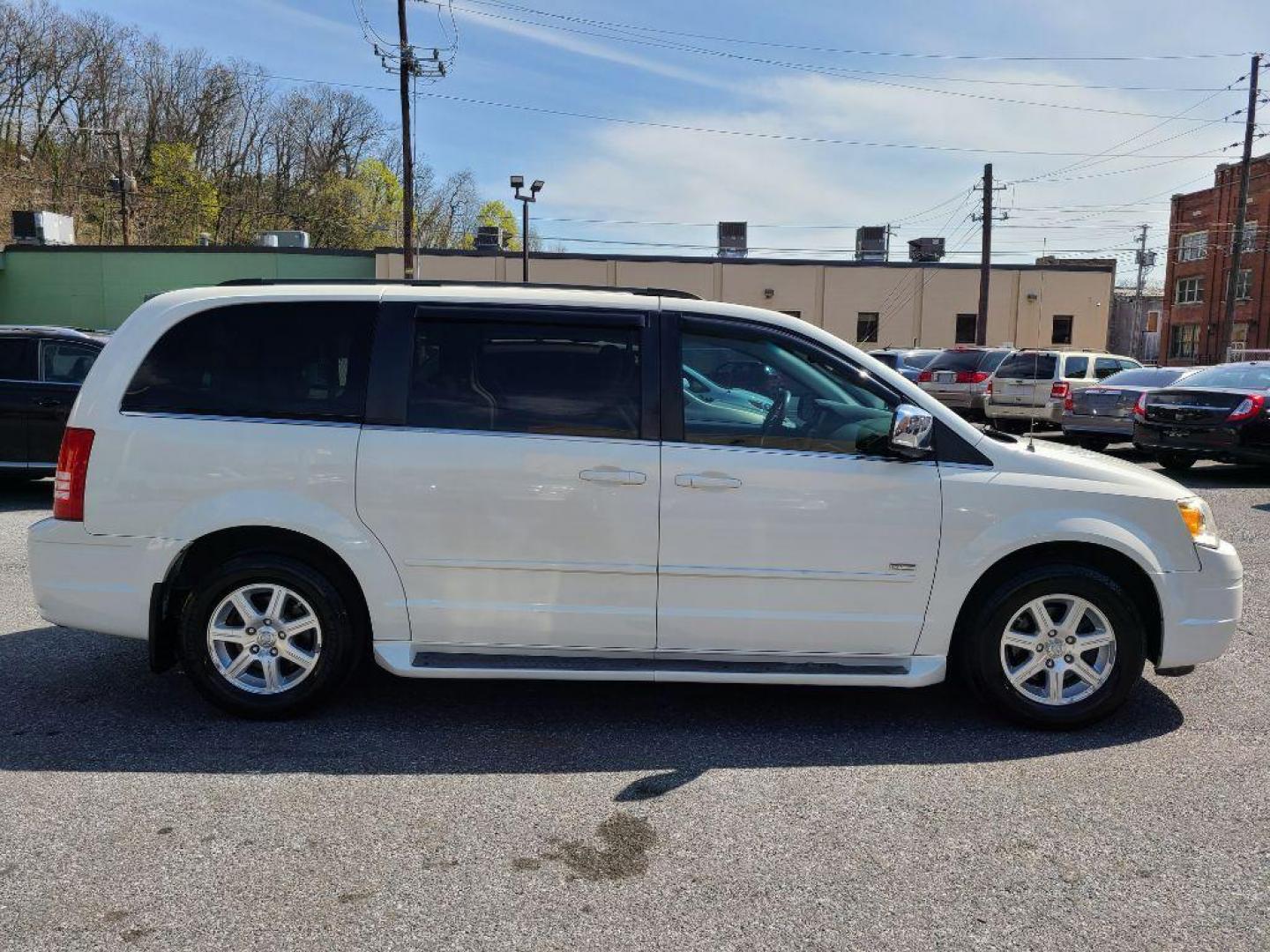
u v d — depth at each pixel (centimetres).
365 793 341
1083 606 399
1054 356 1791
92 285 3816
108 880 282
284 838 308
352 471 389
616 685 461
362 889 279
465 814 327
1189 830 319
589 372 396
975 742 394
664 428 391
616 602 394
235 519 388
